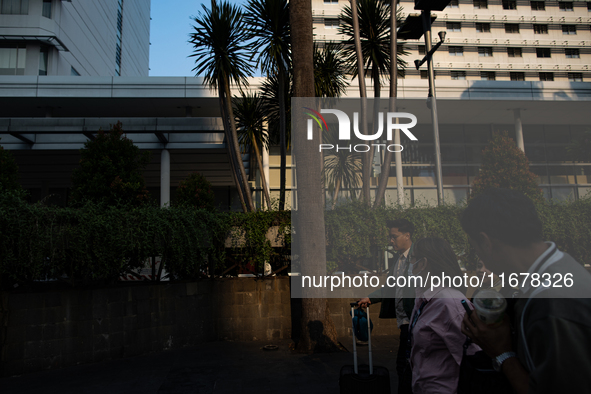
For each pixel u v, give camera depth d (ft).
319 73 27.63
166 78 56.08
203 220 21.27
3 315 16.46
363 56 27.27
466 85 44.88
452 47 115.24
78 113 61.46
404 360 10.36
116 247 17.66
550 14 118.93
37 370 16.83
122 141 40.14
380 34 27.17
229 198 78.48
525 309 3.19
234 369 16.84
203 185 47.70
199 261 20.88
